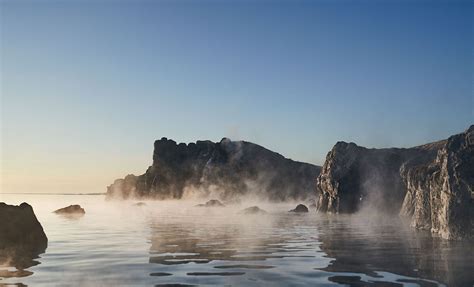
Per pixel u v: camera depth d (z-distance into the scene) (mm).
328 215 51781
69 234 27453
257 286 12039
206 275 13648
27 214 22844
